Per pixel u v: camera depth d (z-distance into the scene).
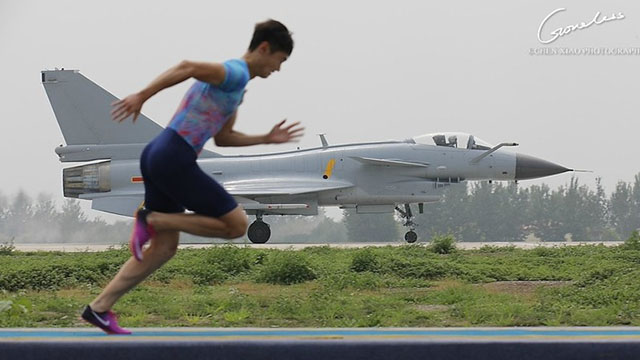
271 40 10.73
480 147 63.75
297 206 62.56
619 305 24.34
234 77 10.27
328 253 49.62
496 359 10.04
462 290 29.30
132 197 63.62
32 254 52.88
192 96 10.51
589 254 48.06
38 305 25.27
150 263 11.30
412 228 65.25
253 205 61.97
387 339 10.36
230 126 11.44
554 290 29.30
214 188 10.67
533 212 189.25
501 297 27.61
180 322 22.48
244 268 38.47
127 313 23.83
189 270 35.66
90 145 64.75
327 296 27.08
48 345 10.01
